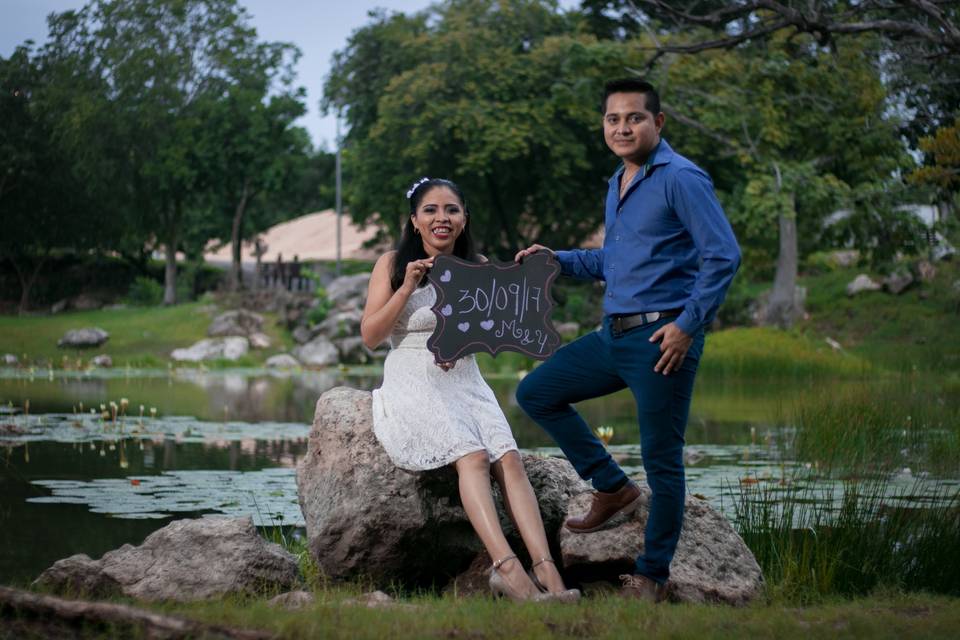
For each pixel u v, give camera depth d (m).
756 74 19.02
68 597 3.69
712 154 28.03
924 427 8.74
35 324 29.20
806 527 4.98
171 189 35.06
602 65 19.39
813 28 9.05
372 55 34.81
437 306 4.09
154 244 39.59
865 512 4.89
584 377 4.00
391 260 4.32
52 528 5.62
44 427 10.85
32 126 32.25
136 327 28.28
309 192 56.38
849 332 24.84
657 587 3.76
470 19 31.77
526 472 4.48
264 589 3.99
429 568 4.33
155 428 10.98
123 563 4.05
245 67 34.88
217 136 35.12
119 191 34.28
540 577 3.78
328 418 4.43
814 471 7.33
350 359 26.34
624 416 13.26
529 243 36.38
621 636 2.93
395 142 31.64
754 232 23.00
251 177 36.19
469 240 4.42
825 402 9.09
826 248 26.73
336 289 28.81
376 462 4.22
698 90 20.34
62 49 32.28
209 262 49.03
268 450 9.25
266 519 5.95
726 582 3.98
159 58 32.94
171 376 21.19
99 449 9.17
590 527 4.10
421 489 4.19
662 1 10.86
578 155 29.77
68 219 34.69
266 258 51.91
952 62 10.16
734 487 6.68
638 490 4.11
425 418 4.07
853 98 15.39
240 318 27.75
